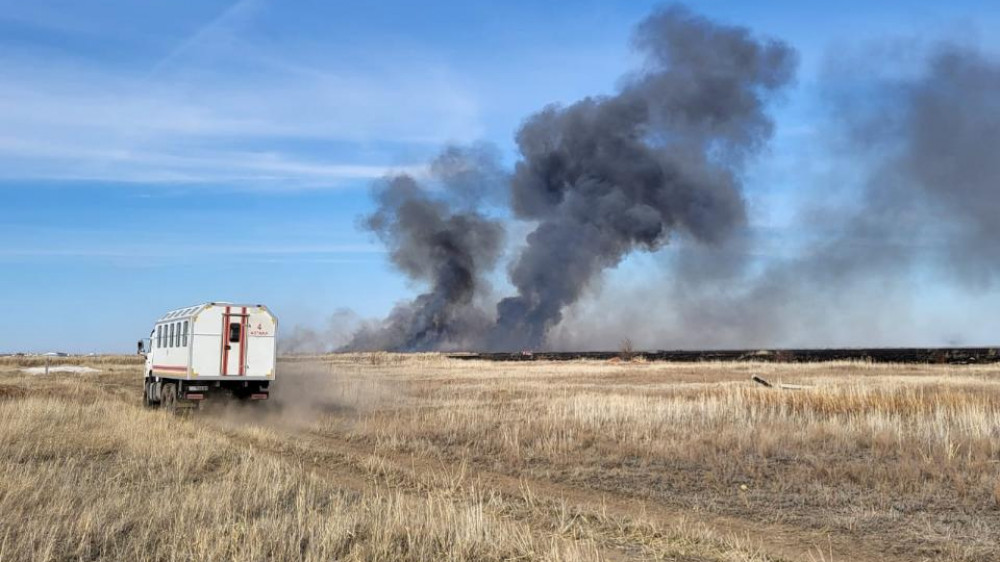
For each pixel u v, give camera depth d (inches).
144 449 519.5
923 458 495.5
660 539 323.9
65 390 1171.3
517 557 282.5
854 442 577.0
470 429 681.6
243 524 308.5
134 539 290.8
